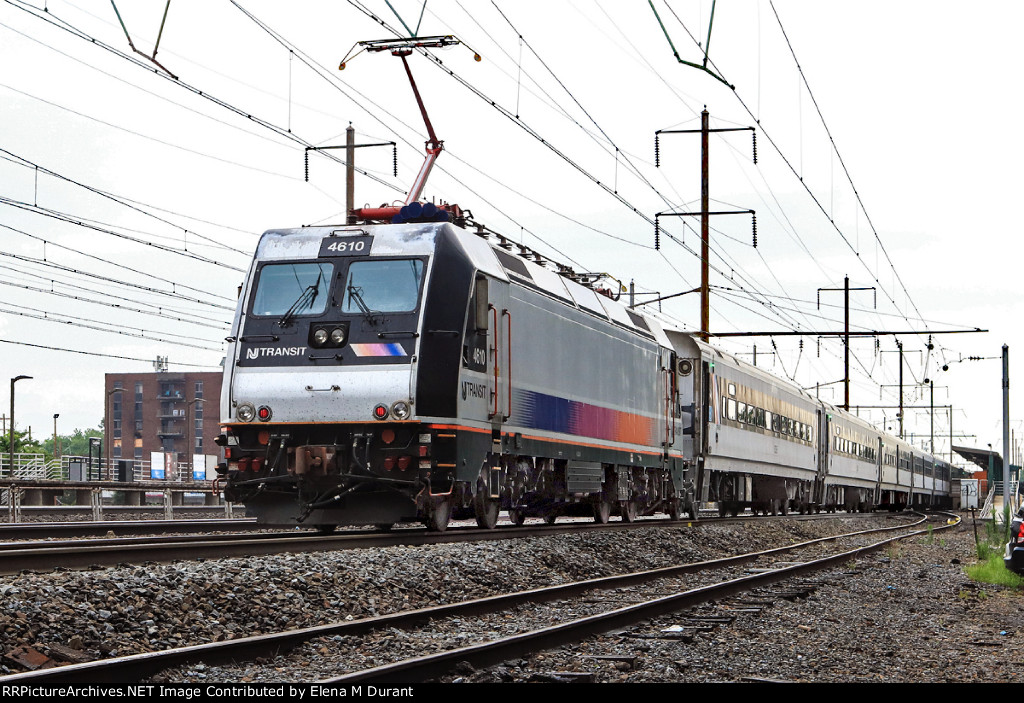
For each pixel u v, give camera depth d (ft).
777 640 35.29
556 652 30.76
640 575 50.65
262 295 52.42
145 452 408.05
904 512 207.72
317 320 51.16
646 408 81.25
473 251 54.19
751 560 66.90
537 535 60.13
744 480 109.70
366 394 49.62
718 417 99.09
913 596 51.55
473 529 57.67
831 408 149.38
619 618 35.40
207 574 34.42
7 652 25.45
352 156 115.75
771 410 118.83
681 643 33.06
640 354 80.48
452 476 50.62
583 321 69.05
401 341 50.19
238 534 54.90
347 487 50.29
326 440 50.31
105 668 23.61
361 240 52.70
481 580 44.98
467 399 52.31
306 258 52.70
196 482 154.51
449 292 51.42
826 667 30.71
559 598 42.73
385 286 51.34
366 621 31.96
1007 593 55.06
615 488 74.69
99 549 36.83
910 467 213.46
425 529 59.21
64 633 27.32
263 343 51.39
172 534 61.26
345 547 47.24
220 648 26.78
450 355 50.80
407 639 31.63
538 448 61.31
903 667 31.07
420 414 49.60
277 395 50.47
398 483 49.73
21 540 51.83
